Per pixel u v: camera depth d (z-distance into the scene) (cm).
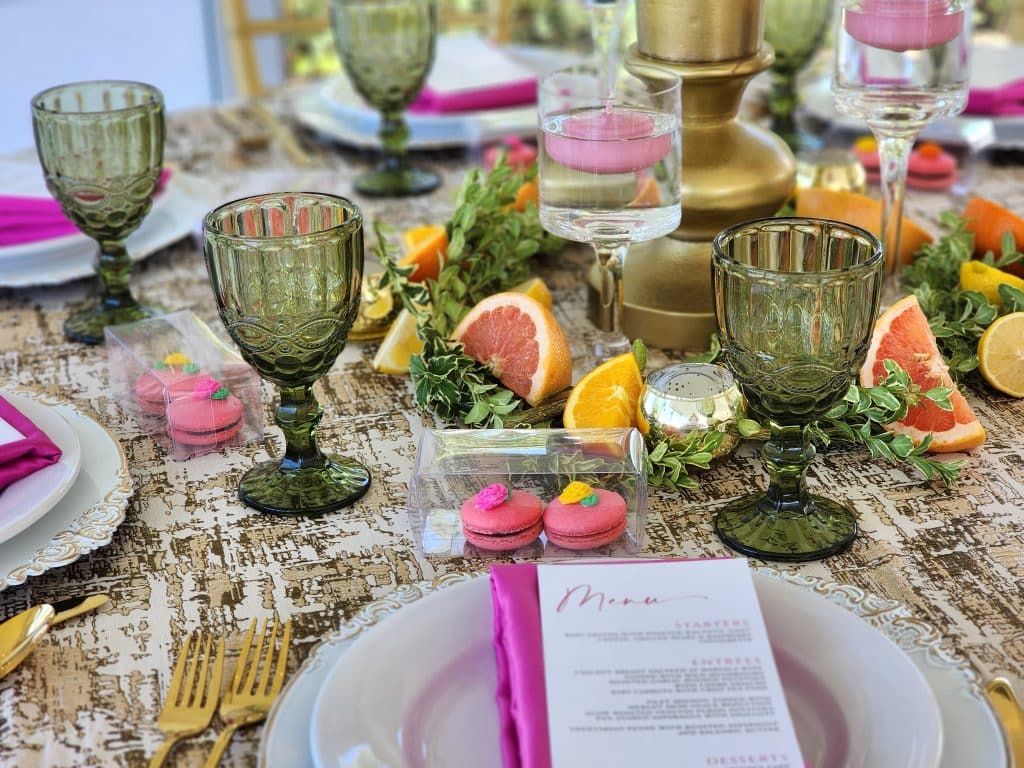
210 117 173
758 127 102
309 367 79
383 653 60
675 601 60
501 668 58
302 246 74
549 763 52
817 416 74
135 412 95
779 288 68
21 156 151
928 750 53
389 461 87
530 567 62
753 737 53
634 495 74
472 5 324
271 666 65
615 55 147
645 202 89
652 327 103
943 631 67
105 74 305
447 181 147
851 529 76
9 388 91
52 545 73
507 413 86
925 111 100
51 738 60
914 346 88
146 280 123
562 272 122
